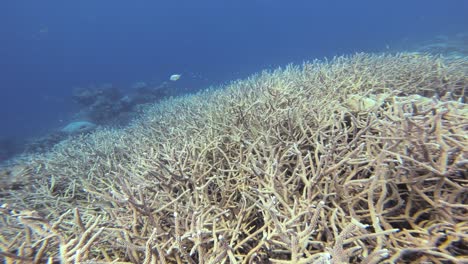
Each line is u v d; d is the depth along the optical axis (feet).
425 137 6.46
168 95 65.72
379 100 11.11
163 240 6.50
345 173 7.39
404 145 6.73
